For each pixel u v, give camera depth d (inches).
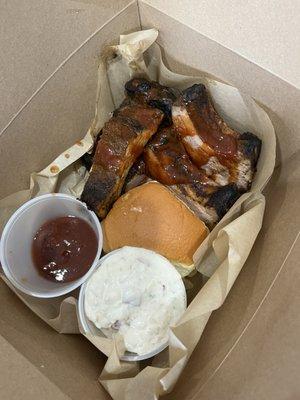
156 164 8.8
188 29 8.5
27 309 8.1
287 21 7.4
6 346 6.3
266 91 8.2
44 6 7.8
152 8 8.6
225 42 8.2
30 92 8.3
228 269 7.2
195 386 6.8
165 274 8.0
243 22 7.8
